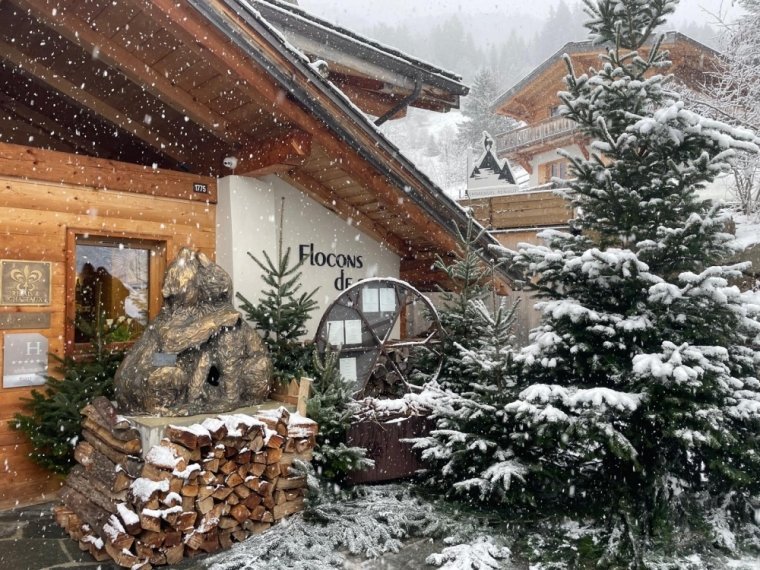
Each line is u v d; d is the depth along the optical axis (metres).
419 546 4.72
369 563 4.43
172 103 6.45
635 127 4.88
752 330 4.88
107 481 4.77
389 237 8.56
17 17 6.05
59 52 6.38
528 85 23.11
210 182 7.10
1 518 5.30
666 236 4.79
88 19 5.65
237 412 5.30
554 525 4.89
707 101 11.41
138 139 7.78
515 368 5.40
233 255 6.89
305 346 6.63
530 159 24.61
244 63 5.65
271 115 6.24
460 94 11.67
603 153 5.37
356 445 5.67
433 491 5.68
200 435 4.53
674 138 4.75
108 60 6.04
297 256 7.62
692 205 5.07
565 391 4.68
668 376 4.43
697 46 14.19
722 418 4.36
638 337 4.90
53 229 5.92
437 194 7.40
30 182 5.80
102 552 4.47
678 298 4.69
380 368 6.75
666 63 5.57
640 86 5.23
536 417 4.59
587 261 4.85
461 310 7.25
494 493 5.35
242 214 7.00
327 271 7.95
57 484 5.87
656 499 4.77
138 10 5.27
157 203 6.69
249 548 4.57
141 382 5.07
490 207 11.15
